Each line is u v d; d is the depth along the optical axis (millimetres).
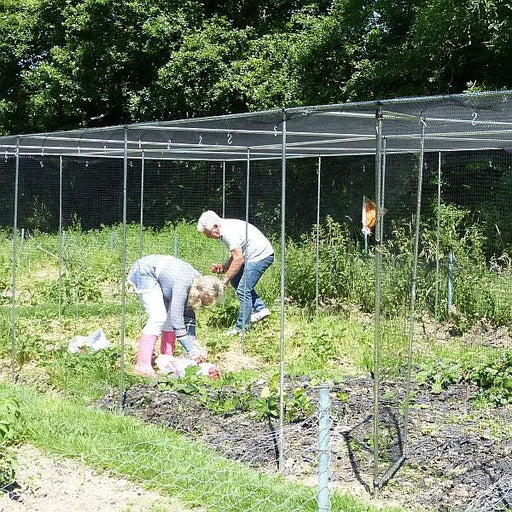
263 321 10180
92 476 5168
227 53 19953
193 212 13867
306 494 4695
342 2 17781
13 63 23391
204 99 19875
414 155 10188
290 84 18469
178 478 4996
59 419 6133
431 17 14836
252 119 5871
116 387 7078
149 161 14227
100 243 14789
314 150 10398
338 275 12102
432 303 11023
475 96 4887
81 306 11266
